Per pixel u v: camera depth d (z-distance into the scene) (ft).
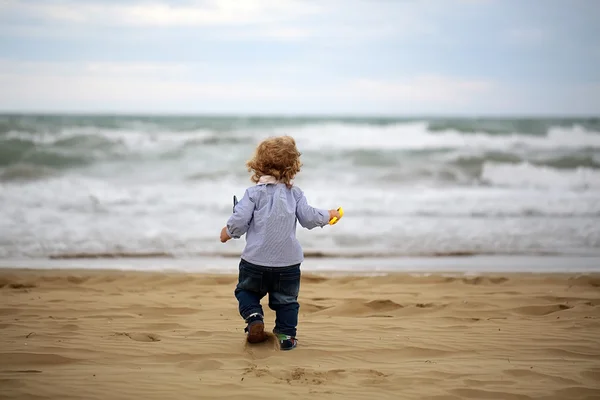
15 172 61.41
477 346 14.66
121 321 17.07
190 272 27.35
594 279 25.43
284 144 14.49
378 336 15.55
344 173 65.92
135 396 10.66
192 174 61.67
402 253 32.48
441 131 91.81
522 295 22.11
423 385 11.58
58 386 11.07
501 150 84.28
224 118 109.60
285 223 14.06
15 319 17.17
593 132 92.89
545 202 49.49
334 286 24.27
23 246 32.60
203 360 12.96
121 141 76.95
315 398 10.76
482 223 40.96
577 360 13.52
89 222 38.91
